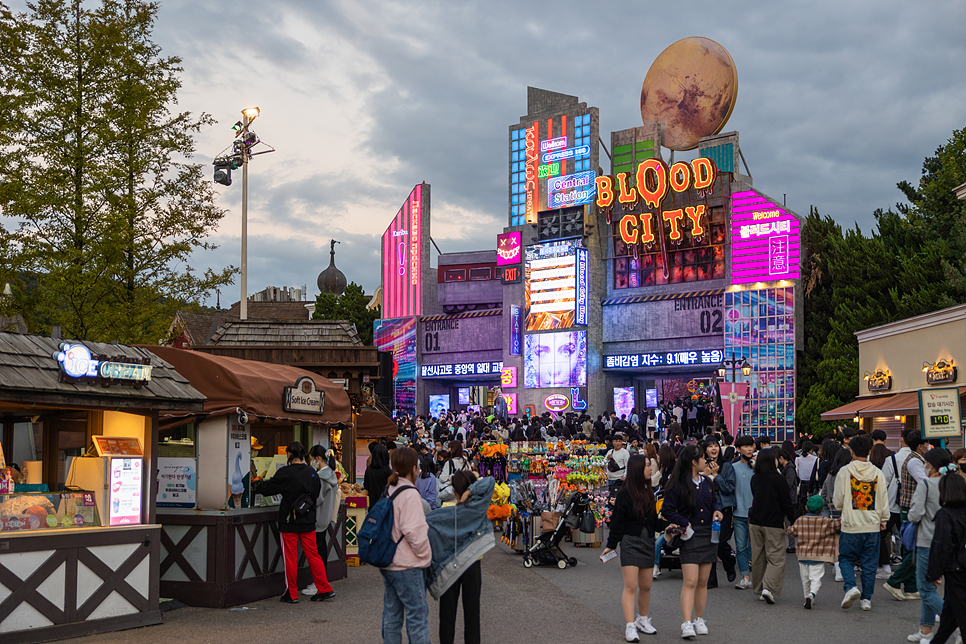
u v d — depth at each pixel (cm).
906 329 2556
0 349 832
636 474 845
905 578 1026
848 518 964
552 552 1344
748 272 4397
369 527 681
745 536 1129
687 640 836
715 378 3894
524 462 1617
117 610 873
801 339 4262
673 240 4719
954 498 727
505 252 5431
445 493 770
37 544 810
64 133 1862
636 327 4847
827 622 912
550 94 5331
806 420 3962
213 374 1060
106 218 1794
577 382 4938
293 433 1385
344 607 1005
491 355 5559
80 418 980
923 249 3853
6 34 1828
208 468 1041
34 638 801
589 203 5016
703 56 4953
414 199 5969
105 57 1908
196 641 824
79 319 1794
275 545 1098
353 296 6231
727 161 4694
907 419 2523
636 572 839
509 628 891
